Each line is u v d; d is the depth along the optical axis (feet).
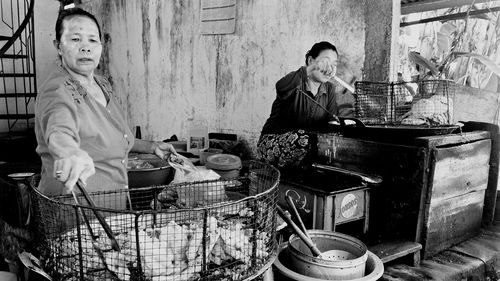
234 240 4.46
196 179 7.45
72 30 6.72
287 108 12.50
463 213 9.04
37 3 28.60
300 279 5.93
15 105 29.14
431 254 8.41
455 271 7.79
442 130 8.42
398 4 10.37
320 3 12.02
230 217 4.88
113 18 24.18
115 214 5.01
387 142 8.70
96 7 25.73
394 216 8.54
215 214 4.75
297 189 8.49
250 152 15.17
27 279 6.42
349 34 11.30
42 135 6.60
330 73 11.59
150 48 21.22
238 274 4.44
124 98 24.08
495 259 8.50
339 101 11.46
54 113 5.92
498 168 9.95
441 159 8.11
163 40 20.08
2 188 8.58
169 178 9.36
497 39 15.05
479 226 9.68
